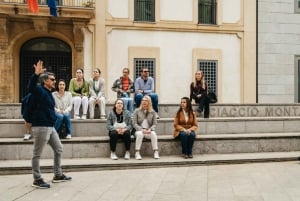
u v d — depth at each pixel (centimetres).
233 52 2030
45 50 1942
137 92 1267
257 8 2034
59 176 793
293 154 1090
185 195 688
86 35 1888
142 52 1938
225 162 1003
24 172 897
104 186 754
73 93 1194
